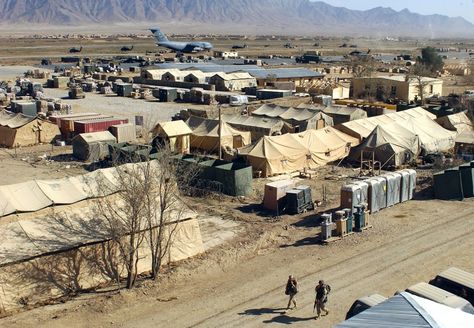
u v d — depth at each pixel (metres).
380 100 91.19
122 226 28.22
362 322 15.45
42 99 88.69
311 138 51.91
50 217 29.16
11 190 30.58
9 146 60.38
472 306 20.81
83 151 53.91
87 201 31.28
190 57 184.12
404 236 33.44
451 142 57.09
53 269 26.42
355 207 35.00
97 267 27.66
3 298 24.92
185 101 95.06
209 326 23.38
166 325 23.53
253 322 23.59
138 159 42.62
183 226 30.70
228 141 54.75
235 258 30.70
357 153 52.06
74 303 25.67
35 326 23.48
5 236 26.95
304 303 25.17
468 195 41.34
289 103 88.81
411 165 51.47
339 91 96.31
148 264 29.27
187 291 26.81
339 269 28.83
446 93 101.50
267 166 47.06
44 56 197.38
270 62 172.62
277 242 33.12
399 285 26.83
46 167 51.41
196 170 41.91
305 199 38.62
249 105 86.06
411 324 15.16
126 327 23.39
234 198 41.50
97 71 142.12
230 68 128.62
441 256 30.28
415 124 57.00
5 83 107.81
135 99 98.44
